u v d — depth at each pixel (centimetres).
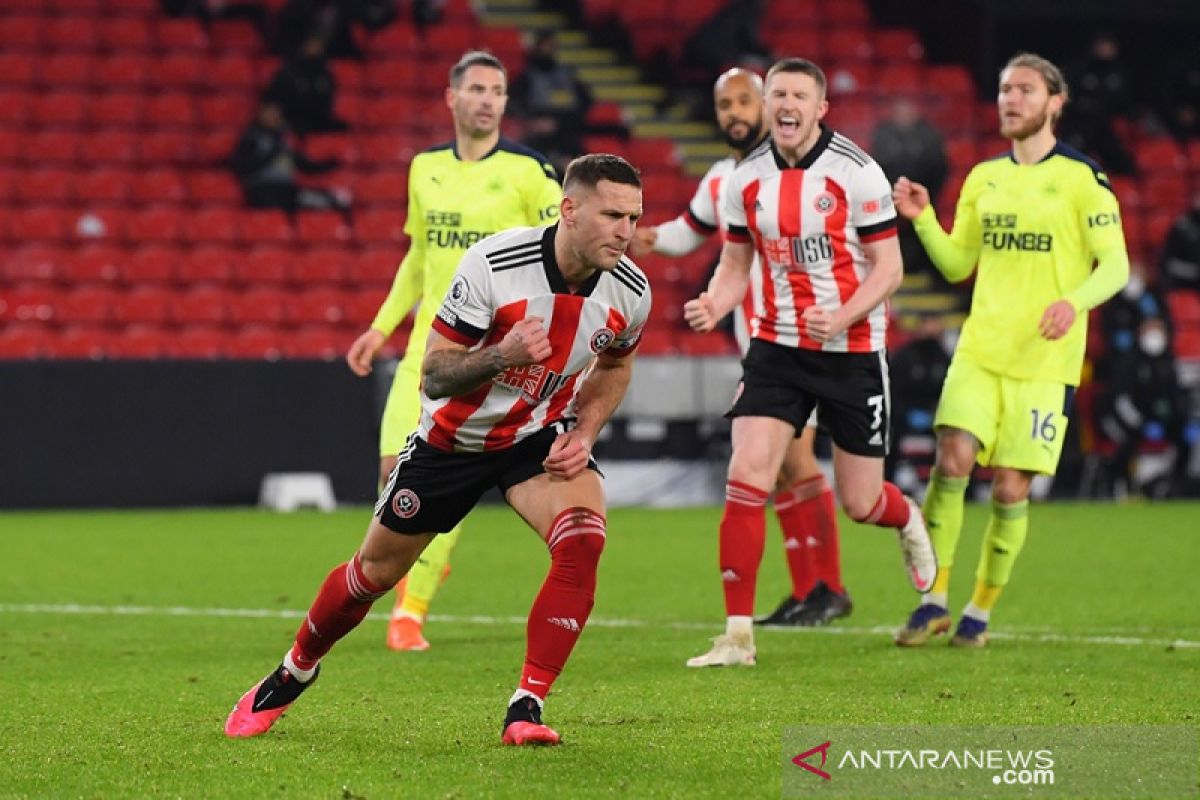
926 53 8288
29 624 3116
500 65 2816
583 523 1794
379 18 7875
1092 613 3238
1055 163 2731
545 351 1667
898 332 6994
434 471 1822
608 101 8100
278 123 7100
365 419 5878
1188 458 6419
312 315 6644
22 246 6819
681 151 7775
